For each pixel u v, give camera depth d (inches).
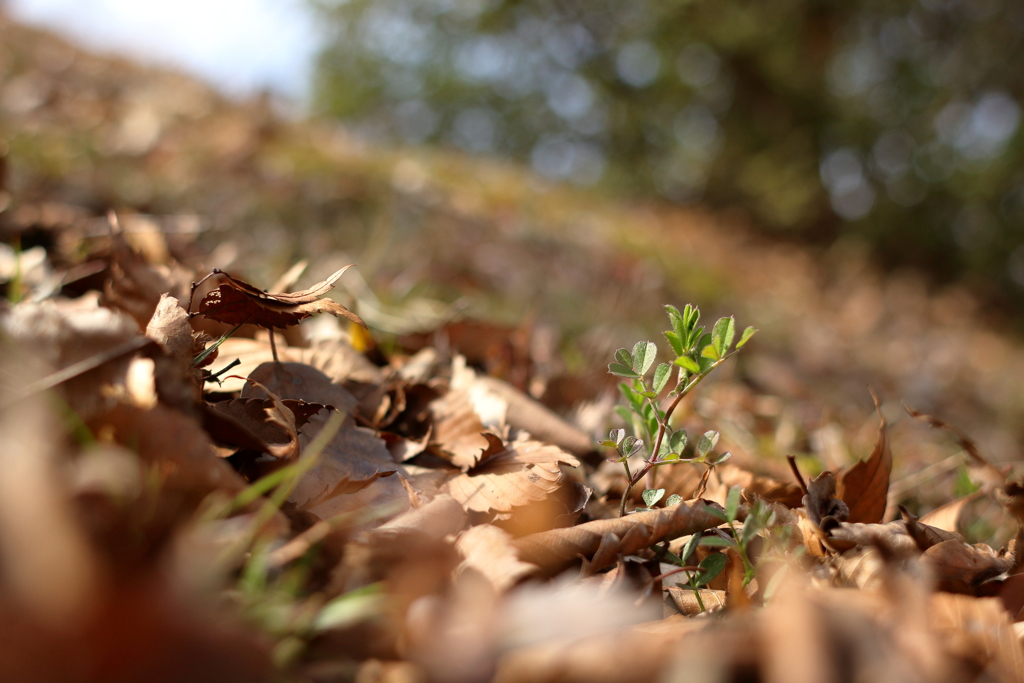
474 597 11.1
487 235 63.4
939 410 62.7
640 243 88.1
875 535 13.0
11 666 8.4
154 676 8.8
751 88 216.1
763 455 23.0
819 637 10.1
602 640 10.5
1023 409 71.0
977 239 193.3
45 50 87.4
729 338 13.2
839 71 217.0
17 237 20.2
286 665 10.0
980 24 203.2
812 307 103.1
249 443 12.5
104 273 20.6
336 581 11.1
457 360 19.5
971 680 10.4
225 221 44.4
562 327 41.5
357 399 17.0
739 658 10.2
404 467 15.1
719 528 13.8
